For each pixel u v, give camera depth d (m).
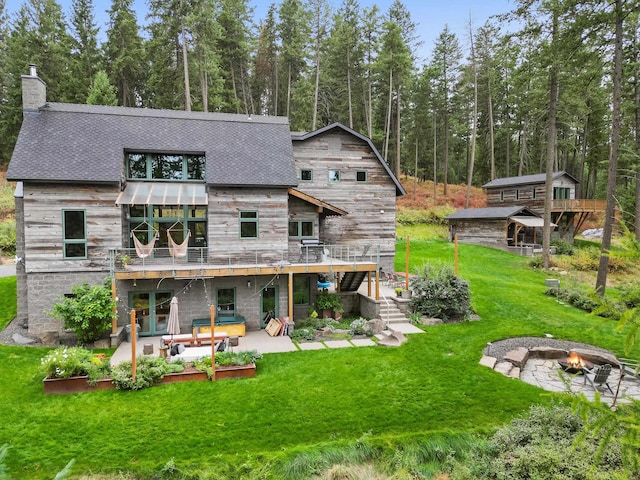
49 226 16.78
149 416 10.98
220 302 18.91
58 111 18.98
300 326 19.09
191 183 19.56
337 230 25.67
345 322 19.75
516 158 58.53
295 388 12.63
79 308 15.38
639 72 27.88
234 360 13.73
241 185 18.69
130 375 12.70
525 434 9.21
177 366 13.29
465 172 66.50
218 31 32.50
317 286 21.33
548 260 29.36
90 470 8.89
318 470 9.14
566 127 49.41
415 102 51.59
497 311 19.98
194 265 18.23
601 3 19.58
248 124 21.95
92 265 17.22
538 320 18.84
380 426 10.71
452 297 18.98
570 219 40.53
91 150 17.81
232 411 11.29
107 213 17.36
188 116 21.50
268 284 19.33
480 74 48.78
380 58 42.34
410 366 14.25
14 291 20.81
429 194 51.41
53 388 12.19
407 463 9.38
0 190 39.28
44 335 16.62
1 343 15.86
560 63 22.61
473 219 38.28
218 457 9.38
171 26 31.86
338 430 10.54
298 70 46.16
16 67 42.53
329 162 25.39
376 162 26.11
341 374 13.62
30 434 10.08
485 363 14.44
